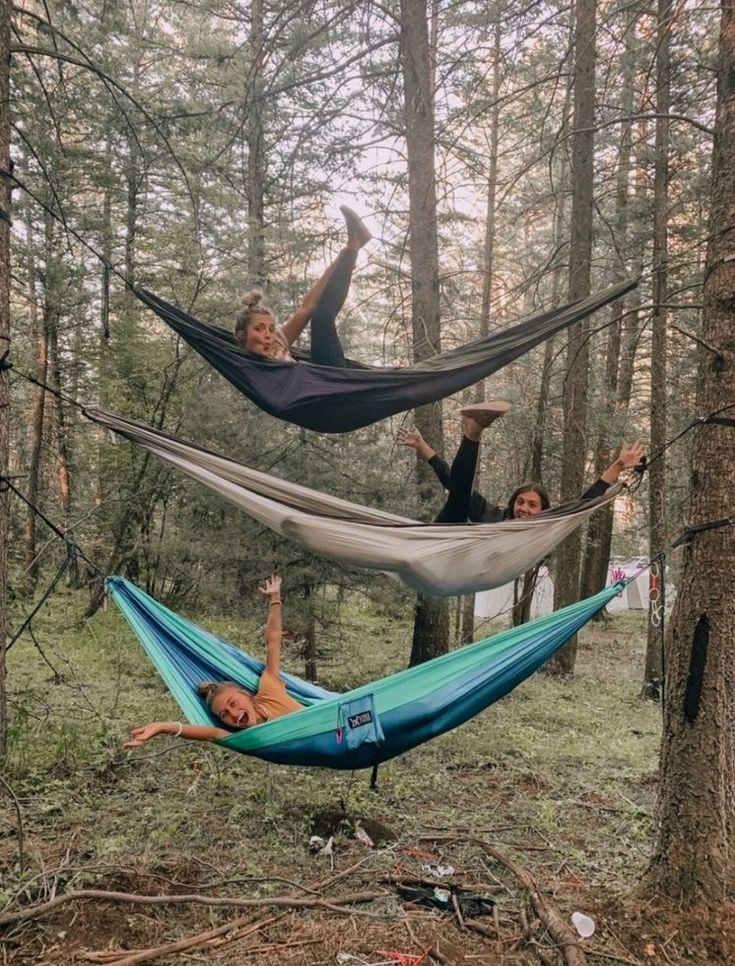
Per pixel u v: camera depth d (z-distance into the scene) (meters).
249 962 3.48
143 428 3.59
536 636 4.02
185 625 4.55
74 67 10.94
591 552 16.42
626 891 4.00
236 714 4.12
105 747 6.02
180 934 3.73
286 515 3.47
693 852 3.70
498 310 14.27
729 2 3.77
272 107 10.01
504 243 16.69
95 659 9.39
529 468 12.84
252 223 10.96
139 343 12.71
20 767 5.39
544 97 11.24
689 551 3.85
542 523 3.64
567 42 9.57
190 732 3.76
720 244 3.79
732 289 3.74
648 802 5.70
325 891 4.18
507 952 3.63
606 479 3.98
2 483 5.15
